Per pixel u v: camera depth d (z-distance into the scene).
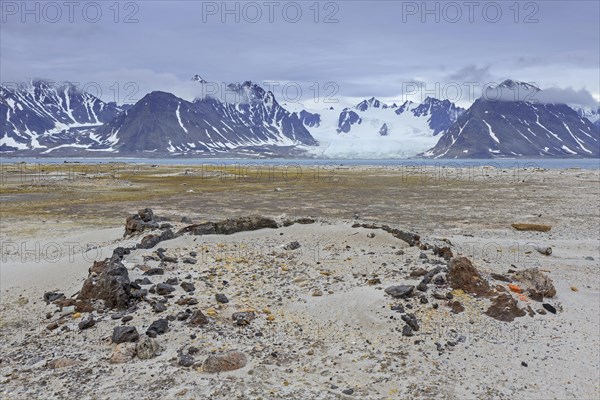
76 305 14.41
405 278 16.08
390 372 10.87
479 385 10.55
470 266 15.57
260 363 11.05
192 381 10.14
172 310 13.82
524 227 32.19
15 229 32.41
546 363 11.70
